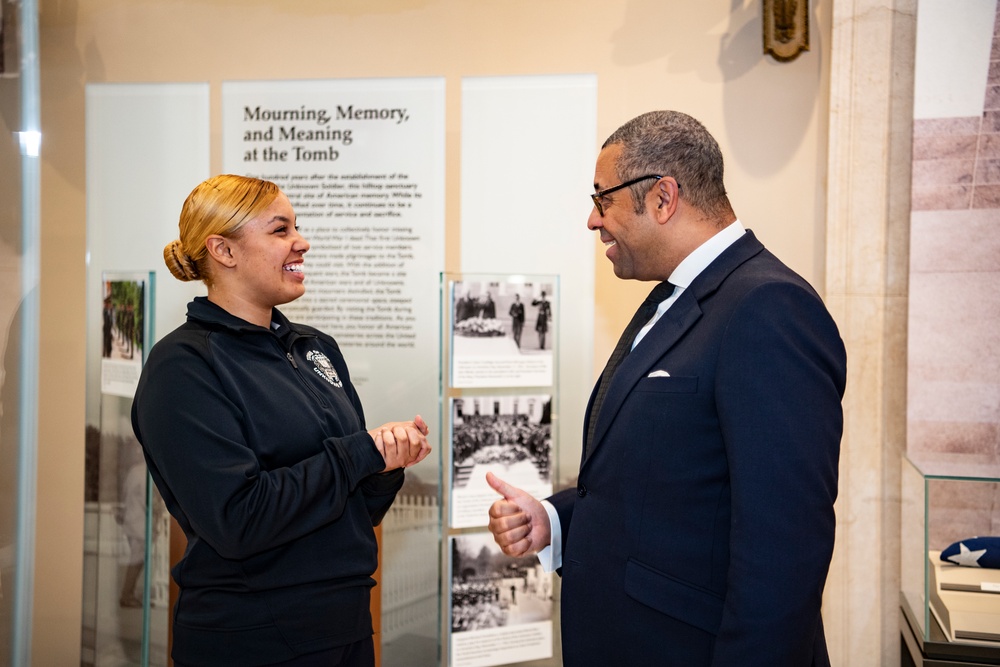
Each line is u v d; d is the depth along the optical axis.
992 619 1.88
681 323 1.35
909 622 2.21
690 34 2.60
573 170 2.66
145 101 2.74
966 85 2.33
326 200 2.73
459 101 2.68
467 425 2.47
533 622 2.55
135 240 2.75
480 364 2.44
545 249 2.68
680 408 1.29
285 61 2.72
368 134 2.70
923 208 2.38
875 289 2.47
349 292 2.73
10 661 1.99
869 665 2.50
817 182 2.57
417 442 1.58
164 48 2.75
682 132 1.39
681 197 1.39
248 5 2.72
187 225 1.56
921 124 2.36
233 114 2.72
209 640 1.45
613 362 1.56
